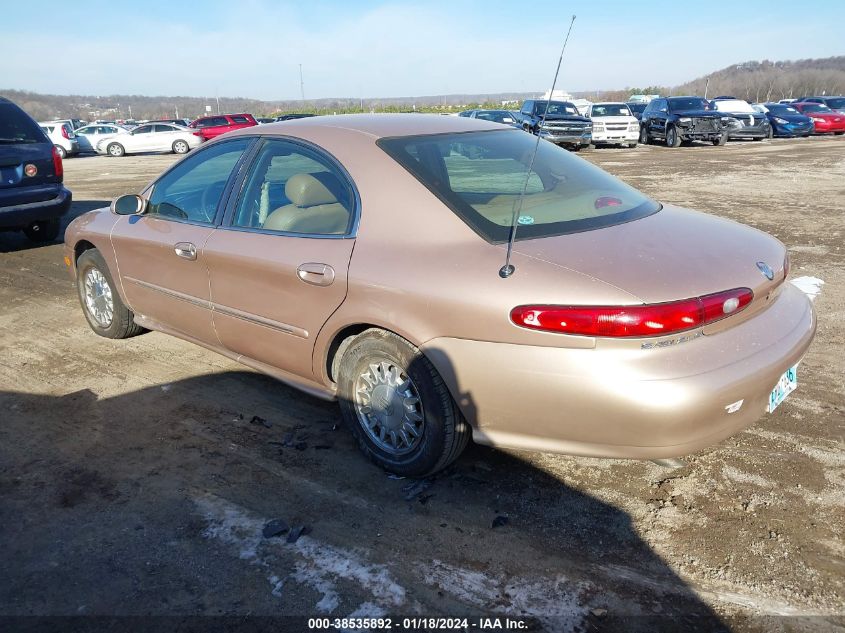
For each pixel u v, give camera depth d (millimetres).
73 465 3299
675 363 2393
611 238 2738
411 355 2834
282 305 3316
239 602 2395
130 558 2629
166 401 3967
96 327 5047
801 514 2766
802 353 2779
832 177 12961
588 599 2371
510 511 2861
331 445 3430
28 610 2375
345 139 3277
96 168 21844
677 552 2584
